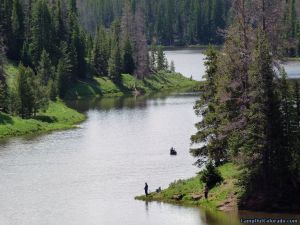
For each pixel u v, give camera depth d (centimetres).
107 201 6769
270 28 6575
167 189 6969
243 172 6209
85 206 6569
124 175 8144
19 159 9388
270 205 5825
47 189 7450
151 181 7731
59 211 6412
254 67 5931
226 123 6544
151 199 6750
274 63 6450
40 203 6788
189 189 6700
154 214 6031
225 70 6650
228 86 6562
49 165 8906
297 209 5756
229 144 6288
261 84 5884
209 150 7125
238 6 6644
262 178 5938
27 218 6175
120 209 6350
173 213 6006
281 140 5806
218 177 6531
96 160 9188
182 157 9294
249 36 6562
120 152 9812
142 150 9944
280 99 5856
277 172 5838
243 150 5931
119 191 7256
